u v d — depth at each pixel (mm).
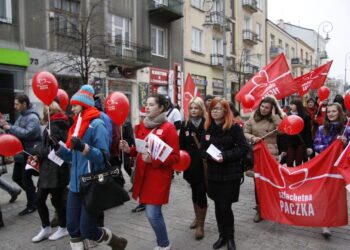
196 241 4582
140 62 17781
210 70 24781
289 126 4730
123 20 17953
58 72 13773
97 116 3623
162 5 19453
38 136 5578
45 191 4602
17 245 4543
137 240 4652
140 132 4035
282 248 4305
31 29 13625
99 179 3420
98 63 15016
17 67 13211
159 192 3834
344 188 4469
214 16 24578
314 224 4539
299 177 4652
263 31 34438
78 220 3656
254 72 30219
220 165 4137
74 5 15242
